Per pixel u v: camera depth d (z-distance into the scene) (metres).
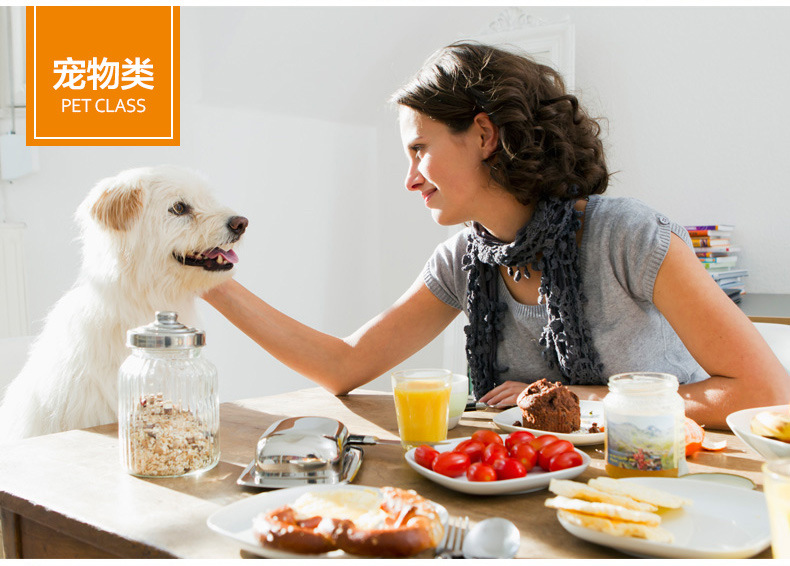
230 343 3.07
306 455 0.83
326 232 3.41
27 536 0.83
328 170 3.40
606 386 1.24
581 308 1.25
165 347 0.86
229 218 1.57
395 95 1.23
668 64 2.73
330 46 2.99
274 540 0.60
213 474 0.87
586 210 1.26
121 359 1.43
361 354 1.36
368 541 0.57
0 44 2.60
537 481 0.76
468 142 1.19
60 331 1.48
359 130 3.53
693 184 2.72
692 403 1.08
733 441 0.99
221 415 1.20
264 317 1.37
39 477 0.86
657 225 1.19
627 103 2.82
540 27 2.85
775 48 2.52
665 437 0.80
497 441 0.89
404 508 0.62
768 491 0.55
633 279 1.20
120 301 1.44
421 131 1.20
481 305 1.36
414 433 0.96
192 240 1.51
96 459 0.94
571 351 1.25
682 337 1.15
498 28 2.98
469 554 0.61
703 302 1.11
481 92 1.14
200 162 2.88
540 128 1.17
